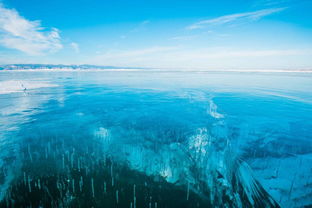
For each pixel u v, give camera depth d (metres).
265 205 6.00
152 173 8.30
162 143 10.91
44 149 9.98
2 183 7.07
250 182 7.11
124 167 8.65
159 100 24.20
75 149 10.09
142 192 7.16
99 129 13.11
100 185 7.37
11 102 22.17
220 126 13.51
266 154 9.16
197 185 7.50
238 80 62.81
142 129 13.17
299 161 8.43
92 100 23.97
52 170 8.11
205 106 20.47
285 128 12.93
